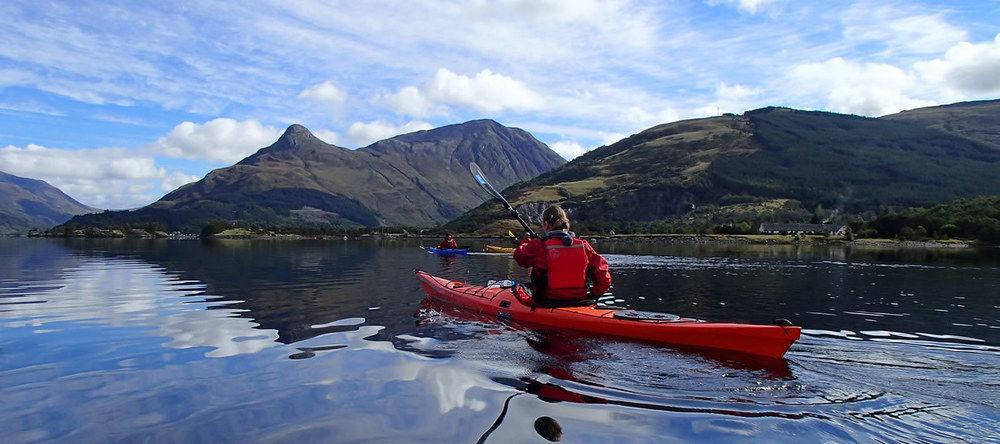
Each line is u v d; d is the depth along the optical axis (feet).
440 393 13.60
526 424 11.57
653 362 16.48
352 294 33.09
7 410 12.53
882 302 33.01
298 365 16.20
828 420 11.91
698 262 73.00
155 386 14.24
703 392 13.75
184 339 19.99
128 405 12.81
